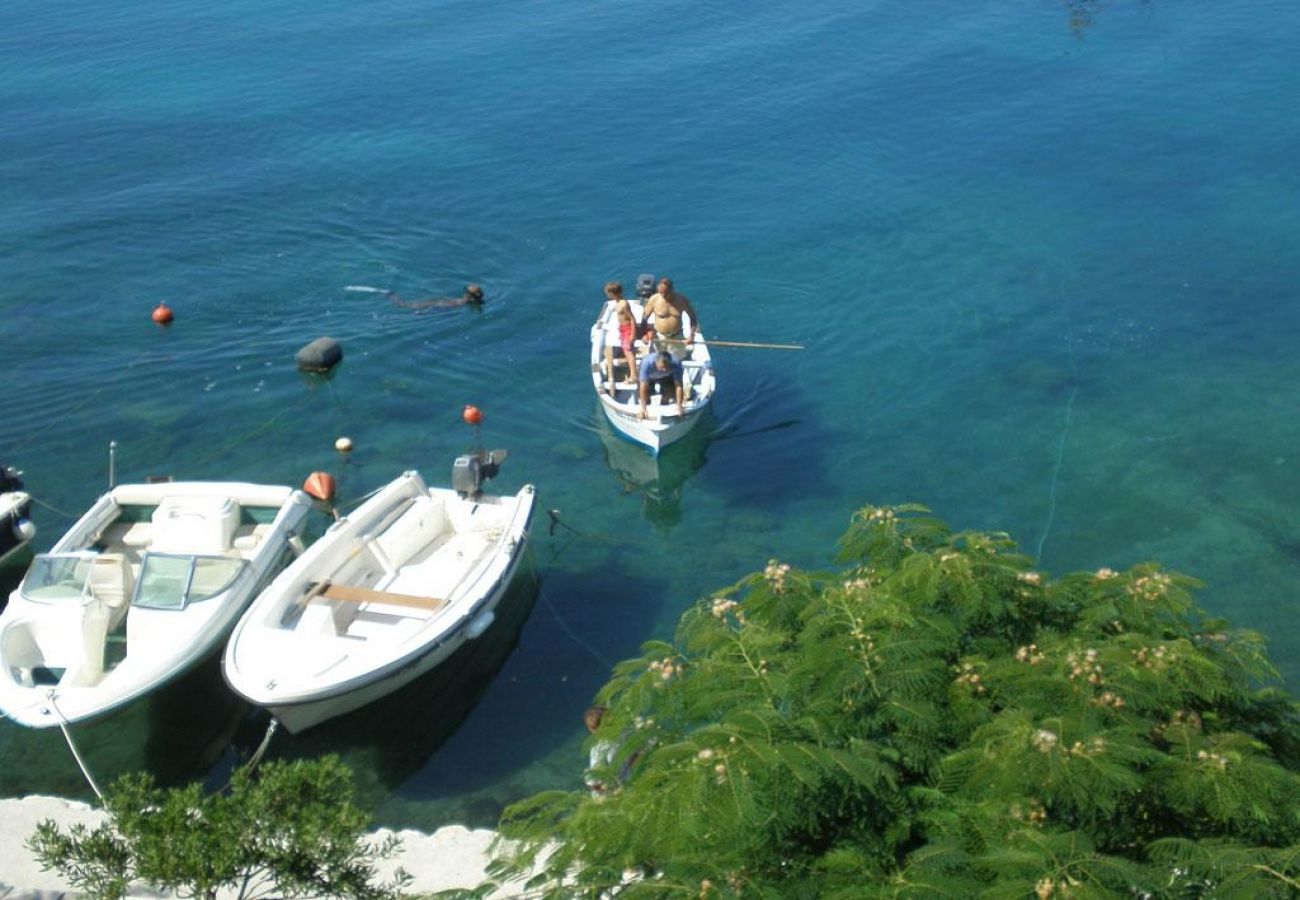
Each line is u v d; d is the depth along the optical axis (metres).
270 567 16.25
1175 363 22.14
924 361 22.53
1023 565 8.44
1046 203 27.50
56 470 19.62
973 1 39.41
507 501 17.44
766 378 22.25
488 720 14.88
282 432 20.67
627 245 26.42
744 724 6.87
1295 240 25.75
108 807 8.29
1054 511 18.67
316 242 26.48
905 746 7.19
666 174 29.20
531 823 7.82
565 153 30.19
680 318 20.64
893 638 7.58
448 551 16.89
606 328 21.72
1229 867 6.21
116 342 22.98
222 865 7.69
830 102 32.56
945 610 8.05
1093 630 8.12
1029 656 7.70
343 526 16.17
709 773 6.49
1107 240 26.03
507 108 32.59
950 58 35.00
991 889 6.14
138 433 20.58
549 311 24.25
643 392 19.67
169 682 14.39
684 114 32.09
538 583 17.33
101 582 15.77
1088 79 33.47
